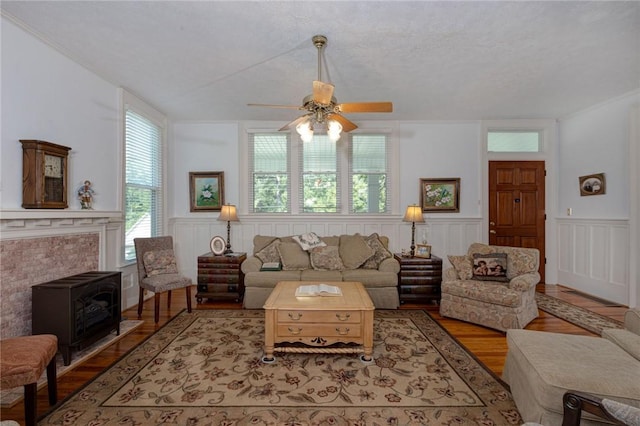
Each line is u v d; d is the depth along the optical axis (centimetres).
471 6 227
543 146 517
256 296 392
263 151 521
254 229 514
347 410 195
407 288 417
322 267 411
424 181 513
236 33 262
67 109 297
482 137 511
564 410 137
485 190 510
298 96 406
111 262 363
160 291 346
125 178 388
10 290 237
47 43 271
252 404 201
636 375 157
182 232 515
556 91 391
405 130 516
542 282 515
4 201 237
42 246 265
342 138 514
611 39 271
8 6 227
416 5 226
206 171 512
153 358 262
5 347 181
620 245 408
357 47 284
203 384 223
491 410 197
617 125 414
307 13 235
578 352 181
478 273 363
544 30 258
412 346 288
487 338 306
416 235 513
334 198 519
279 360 259
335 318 259
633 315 211
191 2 222
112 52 294
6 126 238
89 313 267
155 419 186
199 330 323
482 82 363
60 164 281
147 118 434
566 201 497
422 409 197
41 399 205
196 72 336
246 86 373
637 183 391
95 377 231
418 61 311
